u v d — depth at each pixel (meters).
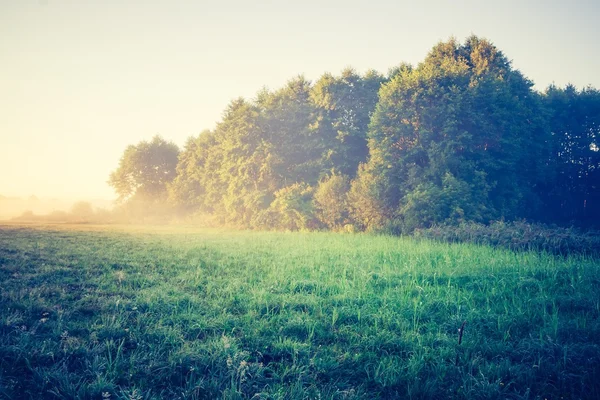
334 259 15.57
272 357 6.14
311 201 37.97
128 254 17.12
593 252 15.62
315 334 7.12
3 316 7.16
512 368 5.77
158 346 6.21
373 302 8.95
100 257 15.86
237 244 22.44
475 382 5.40
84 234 30.50
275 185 45.38
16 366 5.50
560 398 5.21
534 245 17.36
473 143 31.58
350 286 10.57
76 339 6.26
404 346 6.55
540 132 38.59
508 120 32.72
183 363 5.67
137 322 7.27
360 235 28.88
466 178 30.17
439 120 31.45
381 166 32.41
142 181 78.00
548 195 43.78
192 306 8.55
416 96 32.00
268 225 41.56
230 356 5.76
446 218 26.97
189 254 17.64
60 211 77.62
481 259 14.42
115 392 4.82
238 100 52.75
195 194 63.41
